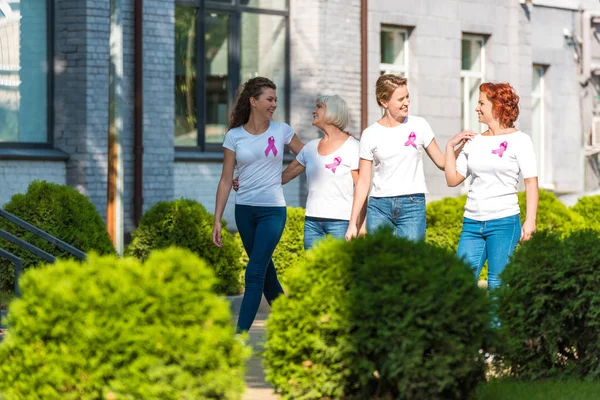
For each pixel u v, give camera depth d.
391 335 7.10
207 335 6.40
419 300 7.09
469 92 24.36
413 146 10.27
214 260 15.66
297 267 7.42
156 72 18.52
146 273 6.51
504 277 8.90
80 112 17.36
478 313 7.31
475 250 10.26
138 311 6.37
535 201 10.08
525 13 25.08
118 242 15.38
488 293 7.41
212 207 19.66
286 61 20.89
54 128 17.52
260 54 20.53
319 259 7.30
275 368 7.43
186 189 19.27
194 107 19.62
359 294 7.16
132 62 18.20
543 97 26.30
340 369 7.28
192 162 19.34
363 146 10.34
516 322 8.81
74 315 6.36
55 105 17.52
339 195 10.80
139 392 6.28
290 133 10.98
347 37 21.30
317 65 20.80
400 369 7.07
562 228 19.70
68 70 17.42
